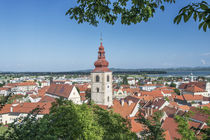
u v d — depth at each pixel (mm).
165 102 62500
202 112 40375
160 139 14055
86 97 79875
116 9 8375
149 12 7695
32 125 10539
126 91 120750
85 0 8195
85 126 19781
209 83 120875
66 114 19875
